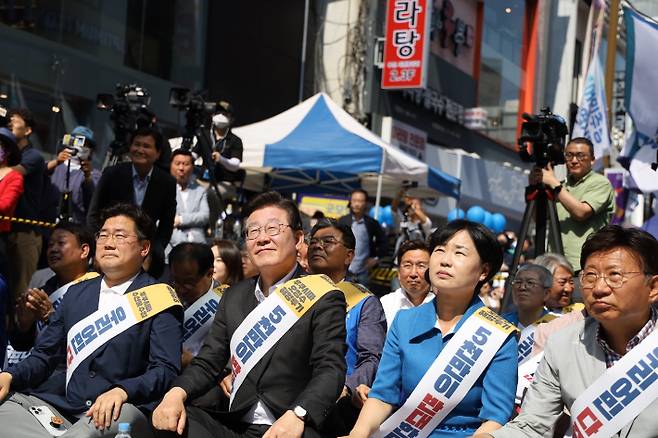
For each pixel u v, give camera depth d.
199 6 14.38
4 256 6.44
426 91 19.66
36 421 4.11
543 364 3.67
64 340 4.46
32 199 6.96
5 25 11.22
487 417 3.80
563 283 6.04
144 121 7.97
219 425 3.99
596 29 12.44
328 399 3.77
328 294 4.04
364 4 17.80
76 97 12.28
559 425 3.76
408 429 3.96
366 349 4.99
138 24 13.29
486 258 3.93
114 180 6.59
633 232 3.41
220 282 6.41
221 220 8.46
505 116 24.08
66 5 12.05
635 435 3.38
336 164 10.95
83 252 5.51
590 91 10.95
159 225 6.69
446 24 20.56
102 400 3.88
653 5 16.11
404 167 11.24
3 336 4.89
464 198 20.73
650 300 3.40
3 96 11.20
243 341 4.05
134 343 4.26
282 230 4.14
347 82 17.70
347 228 5.55
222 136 8.96
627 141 8.54
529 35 25.09
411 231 10.80
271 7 15.96
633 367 3.36
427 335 3.98
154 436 4.02
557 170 14.57
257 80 15.71
